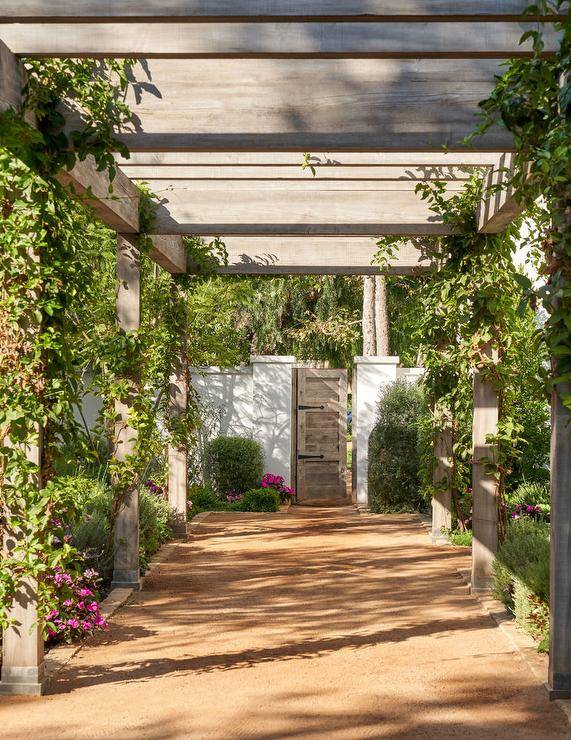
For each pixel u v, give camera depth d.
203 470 13.15
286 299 17.94
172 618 5.85
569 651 4.07
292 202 7.25
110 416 6.82
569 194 3.96
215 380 13.55
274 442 13.47
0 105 3.88
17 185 4.05
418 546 8.84
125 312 6.98
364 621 5.73
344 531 10.08
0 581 4.16
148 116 4.50
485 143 4.54
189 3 3.53
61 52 3.90
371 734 3.61
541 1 3.47
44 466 4.34
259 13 3.52
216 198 7.27
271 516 11.56
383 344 17.42
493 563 6.41
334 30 3.79
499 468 6.58
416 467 11.73
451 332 8.05
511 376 6.81
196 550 8.68
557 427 4.09
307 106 4.45
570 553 4.07
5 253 4.14
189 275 9.40
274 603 6.29
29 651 4.22
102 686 4.32
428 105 4.42
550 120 4.07
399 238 8.12
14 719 3.82
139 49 3.85
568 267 3.98
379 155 5.92
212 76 4.48
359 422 13.00
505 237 6.84
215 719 3.80
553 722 3.77
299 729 3.67
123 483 6.82
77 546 6.85
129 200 6.61
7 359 4.19
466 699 4.07
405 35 3.79
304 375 14.41
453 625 5.58
